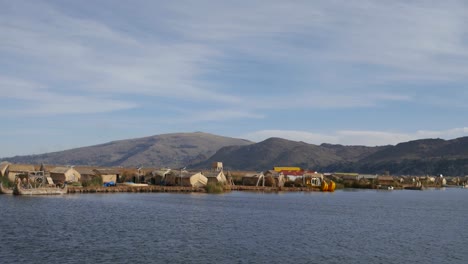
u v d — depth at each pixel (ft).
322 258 158.20
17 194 344.90
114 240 177.37
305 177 613.93
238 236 194.29
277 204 343.26
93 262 143.54
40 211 250.57
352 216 279.08
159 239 182.50
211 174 509.35
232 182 558.15
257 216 262.47
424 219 275.59
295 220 249.96
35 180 372.99
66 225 207.21
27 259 144.66
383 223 250.78
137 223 221.46
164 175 501.56
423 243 191.31
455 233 220.23
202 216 255.29
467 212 323.98
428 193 617.62
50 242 169.37
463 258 164.35
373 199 439.22
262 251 165.99
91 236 183.62
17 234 182.09
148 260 148.46
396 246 183.42
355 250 173.06
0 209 253.24
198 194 426.51
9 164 397.39
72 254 152.66
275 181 573.33
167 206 300.61
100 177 445.78
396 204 383.65
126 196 371.56
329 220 255.29
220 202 344.28
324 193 523.70
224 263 147.54
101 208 276.00
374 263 153.79
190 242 178.70
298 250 169.58
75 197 344.28
